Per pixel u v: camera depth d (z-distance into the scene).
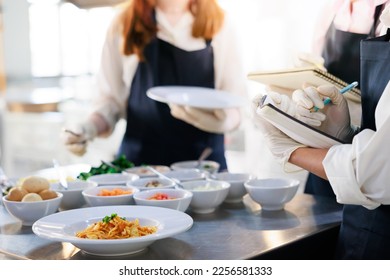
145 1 2.58
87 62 4.23
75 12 4.21
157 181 1.87
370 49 1.39
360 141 1.28
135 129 2.68
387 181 1.25
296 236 1.42
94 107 2.67
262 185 1.80
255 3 3.03
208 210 1.69
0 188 1.84
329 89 1.41
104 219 1.30
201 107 2.34
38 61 4.42
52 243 1.39
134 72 2.63
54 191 1.61
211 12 2.55
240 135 3.53
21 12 4.36
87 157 3.83
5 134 4.19
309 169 1.41
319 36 1.93
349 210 1.50
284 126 1.40
